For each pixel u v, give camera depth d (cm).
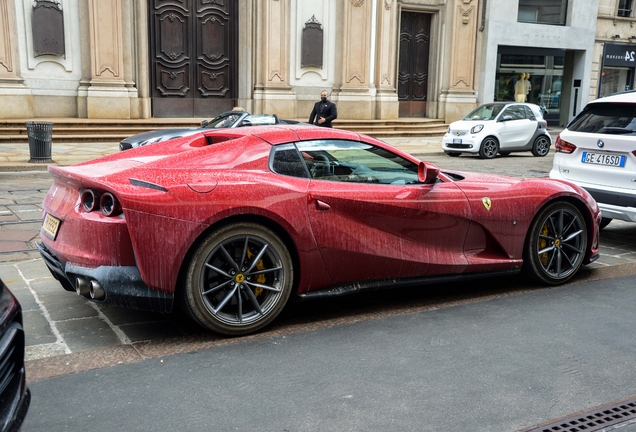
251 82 2181
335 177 455
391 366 374
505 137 1753
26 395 253
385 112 2367
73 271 391
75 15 1908
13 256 609
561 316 470
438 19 2527
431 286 548
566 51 2952
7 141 1695
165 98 2109
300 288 436
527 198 521
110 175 395
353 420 309
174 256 383
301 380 353
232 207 396
